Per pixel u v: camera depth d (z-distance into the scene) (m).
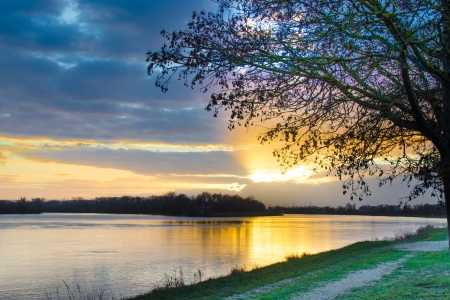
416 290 11.34
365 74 6.63
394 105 6.53
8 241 65.81
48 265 37.47
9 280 29.56
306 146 6.89
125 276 30.36
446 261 16.72
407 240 29.92
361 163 6.84
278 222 171.50
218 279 17.09
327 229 102.12
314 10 6.21
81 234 83.88
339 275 15.55
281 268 18.84
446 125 6.32
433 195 6.73
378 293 11.58
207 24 6.50
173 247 53.94
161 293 14.99
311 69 6.41
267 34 6.44
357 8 5.98
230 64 6.48
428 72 6.35
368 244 27.48
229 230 99.44
